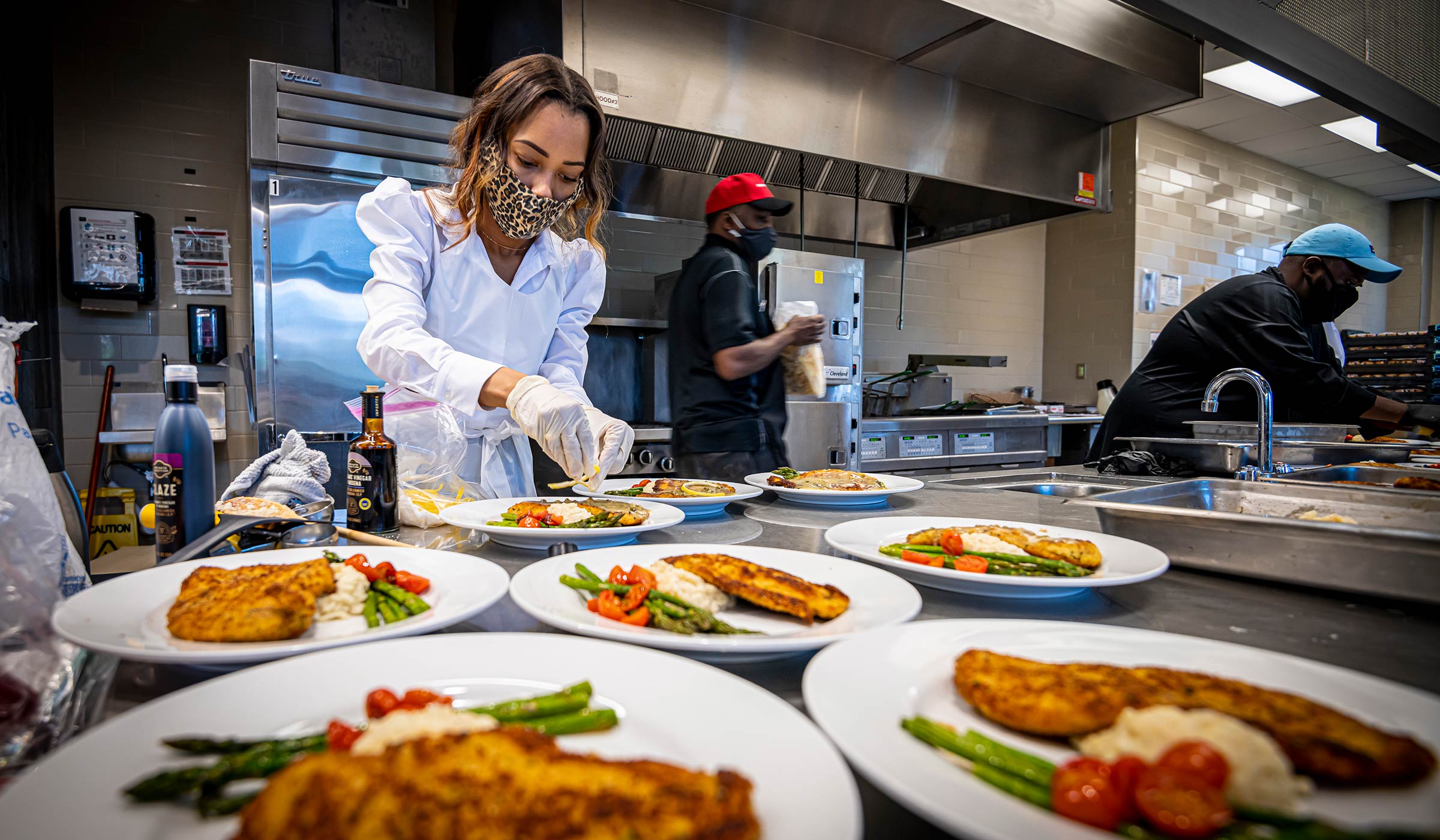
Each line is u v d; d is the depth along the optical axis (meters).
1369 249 2.76
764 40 2.98
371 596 0.77
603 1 2.66
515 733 0.42
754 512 1.50
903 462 4.32
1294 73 1.93
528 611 0.68
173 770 0.41
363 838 0.34
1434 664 0.64
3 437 0.81
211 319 3.45
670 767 0.40
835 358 3.87
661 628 0.72
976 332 6.11
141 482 3.26
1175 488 1.38
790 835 0.36
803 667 0.69
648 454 3.32
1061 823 0.38
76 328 3.26
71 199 3.23
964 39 2.97
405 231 1.57
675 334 2.29
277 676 0.53
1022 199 4.21
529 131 1.45
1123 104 3.65
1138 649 0.61
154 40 3.37
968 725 0.52
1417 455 2.28
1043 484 2.04
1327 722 0.44
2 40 2.62
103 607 0.67
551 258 1.77
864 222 4.83
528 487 1.81
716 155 3.86
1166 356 2.80
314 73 2.84
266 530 1.07
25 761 0.50
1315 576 0.87
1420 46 2.19
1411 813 0.40
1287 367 2.49
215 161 3.50
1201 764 0.39
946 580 0.88
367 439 1.21
